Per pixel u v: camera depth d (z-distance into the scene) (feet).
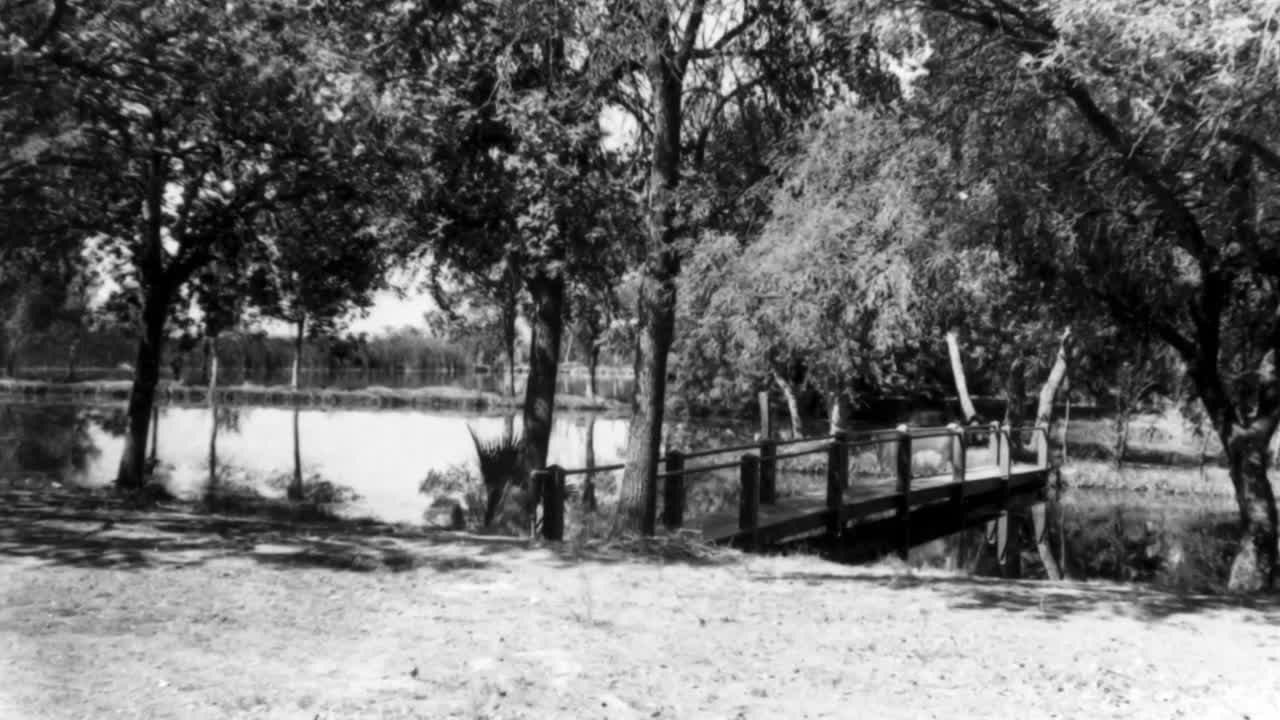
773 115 42.63
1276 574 36.37
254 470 83.66
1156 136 29.81
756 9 40.34
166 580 25.34
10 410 146.10
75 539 31.35
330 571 27.86
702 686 17.98
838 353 52.29
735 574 31.04
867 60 40.16
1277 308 36.68
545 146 40.65
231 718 14.89
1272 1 21.75
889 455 107.86
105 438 104.53
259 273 57.67
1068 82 28.30
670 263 39.68
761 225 38.29
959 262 33.47
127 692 15.96
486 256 46.19
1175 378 65.00
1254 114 26.35
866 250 32.32
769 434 112.88
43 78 37.14
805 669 19.45
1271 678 19.61
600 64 40.32
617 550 34.50
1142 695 18.28
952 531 66.59
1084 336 42.29
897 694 17.94
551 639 21.15
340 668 18.11
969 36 32.22
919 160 32.71
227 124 46.29
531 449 49.52
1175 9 22.77
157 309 56.49
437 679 17.61
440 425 147.23
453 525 51.55
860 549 55.16
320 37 41.24
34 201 47.34
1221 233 33.63
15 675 16.61
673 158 39.37
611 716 15.92
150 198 55.01
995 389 144.05
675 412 140.87
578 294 50.90
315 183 50.01
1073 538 69.10
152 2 37.40
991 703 17.54
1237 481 37.06
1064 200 33.86
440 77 42.93
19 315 136.15
